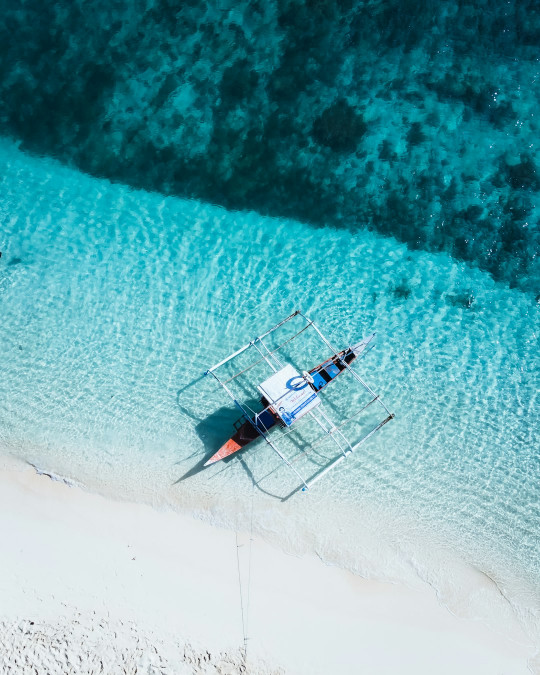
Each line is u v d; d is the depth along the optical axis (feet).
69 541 52.90
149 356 59.16
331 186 63.93
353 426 57.67
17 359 58.49
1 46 65.92
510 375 59.93
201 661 49.60
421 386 59.21
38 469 55.26
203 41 65.26
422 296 61.72
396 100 64.13
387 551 54.49
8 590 50.47
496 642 52.49
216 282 61.62
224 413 57.57
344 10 64.75
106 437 56.65
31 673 47.62
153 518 54.29
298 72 64.54
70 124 65.46
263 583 52.65
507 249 62.75
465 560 54.65
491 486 56.65
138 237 63.05
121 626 50.11
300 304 61.11
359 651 51.16
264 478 55.72
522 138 63.36
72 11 66.08
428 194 63.41
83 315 60.44
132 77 65.41
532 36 64.39
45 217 63.36
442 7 64.59
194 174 64.34
